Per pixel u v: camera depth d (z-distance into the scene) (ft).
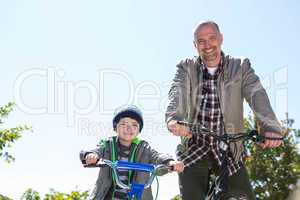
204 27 19.94
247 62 20.33
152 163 19.80
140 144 20.35
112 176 19.31
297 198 45.11
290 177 64.18
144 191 19.08
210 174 20.13
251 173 65.92
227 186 18.62
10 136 55.31
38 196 58.54
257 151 65.67
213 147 19.58
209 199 18.66
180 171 18.53
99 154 19.81
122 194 19.15
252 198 19.34
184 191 19.43
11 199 58.65
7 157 55.16
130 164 18.08
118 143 20.44
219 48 20.03
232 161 19.26
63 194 54.29
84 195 52.39
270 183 64.95
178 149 20.38
